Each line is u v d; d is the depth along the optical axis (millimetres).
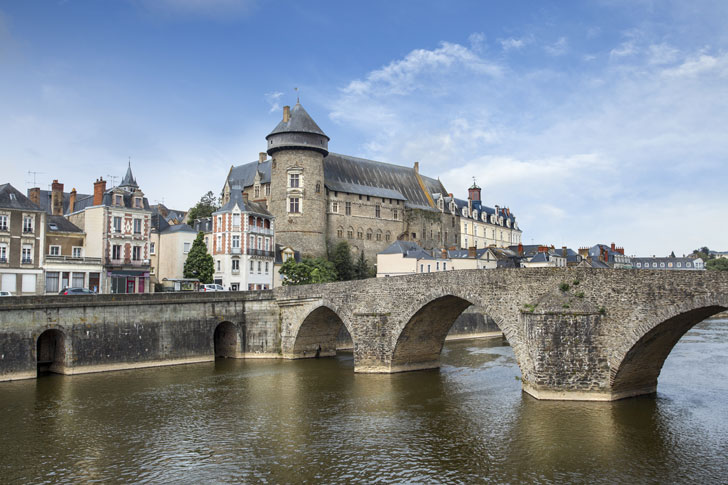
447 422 30438
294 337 51844
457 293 37125
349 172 101250
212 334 50812
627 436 27062
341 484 22875
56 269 58406
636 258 156375
